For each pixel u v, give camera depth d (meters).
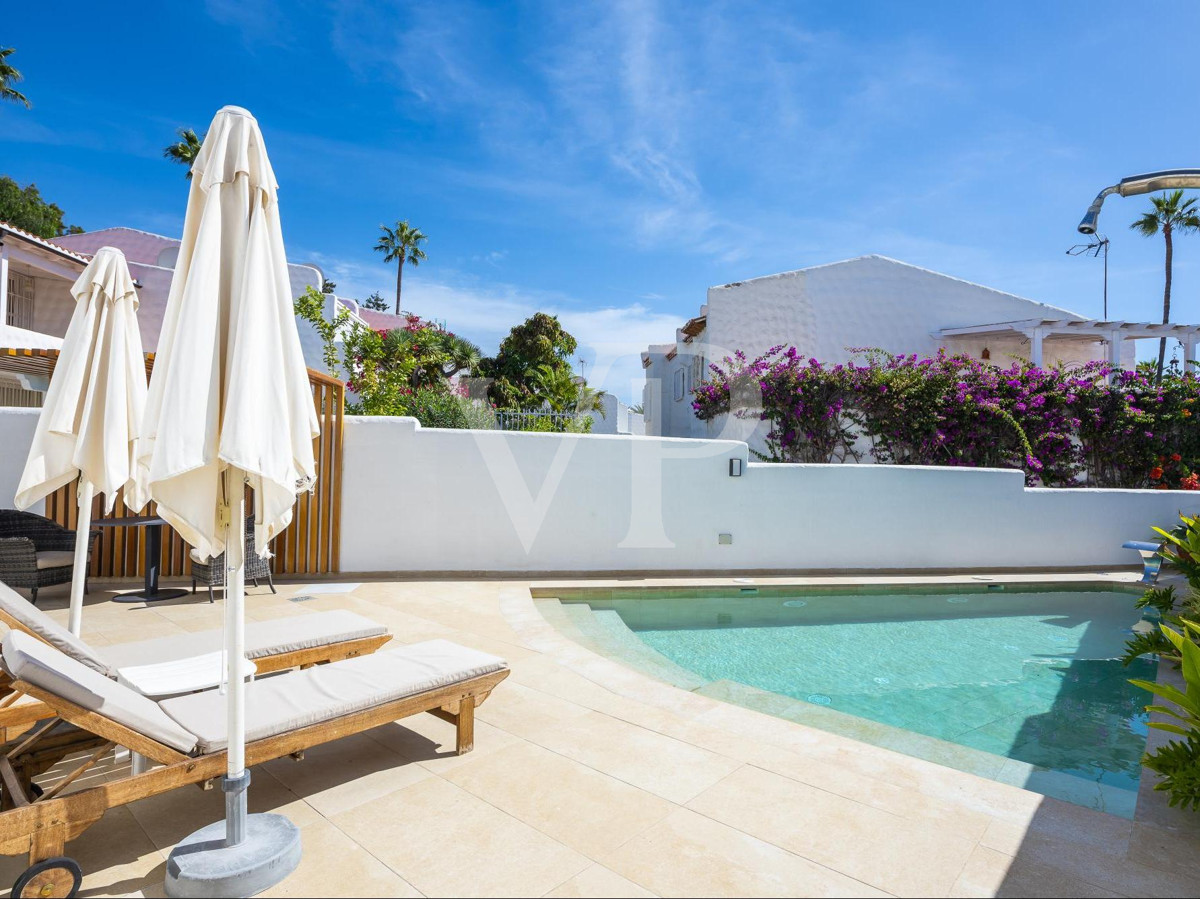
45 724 3.12
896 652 6.53
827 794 3.22
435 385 21.53
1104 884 2.52
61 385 4.21
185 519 2.34
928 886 2.49
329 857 2.67
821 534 10.14
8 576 6.41
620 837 2.83
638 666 5.72
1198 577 6.24
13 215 33.03
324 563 8.70
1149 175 5.86
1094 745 4.37
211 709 3.03
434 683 3.48
